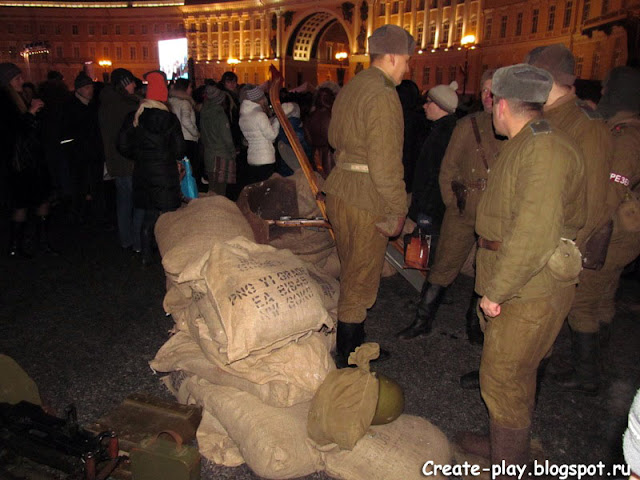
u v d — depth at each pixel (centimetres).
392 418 241
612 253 296
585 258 279
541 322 207
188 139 710
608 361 345
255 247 274
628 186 292
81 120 651
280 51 5350
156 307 423
